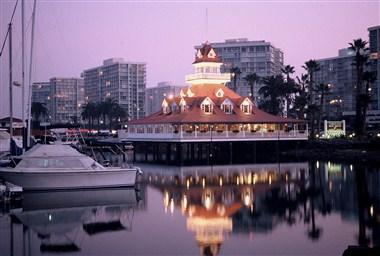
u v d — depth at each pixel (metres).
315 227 33.06
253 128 87.38
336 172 64.44
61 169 46.38
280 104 126.94
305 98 117.19
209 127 83.31
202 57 96.12
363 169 67.31
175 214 37.84
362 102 96.94
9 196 42.91
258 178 59.41
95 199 44.22
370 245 28.50
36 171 45.28
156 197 45.66
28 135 51.31
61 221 35.66
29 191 45.94
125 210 39.59
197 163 78.25
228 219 35.91
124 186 49.00
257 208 39.91
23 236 31.61
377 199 43.56
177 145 81.19
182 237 30.86
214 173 64.75
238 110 89.44
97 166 47.94
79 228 33.53
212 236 31.02
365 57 98.94
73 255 27.47
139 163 78.88
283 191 49.06
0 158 54.28
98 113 180.50
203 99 85.62
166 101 91.94
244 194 47.31
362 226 33.22
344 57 184.50
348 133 111.38
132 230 32.78
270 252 27.45
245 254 27.17
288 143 92.94
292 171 66.31
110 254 27.59
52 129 57.94
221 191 49.28
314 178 58.81
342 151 85.31
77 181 47.06
